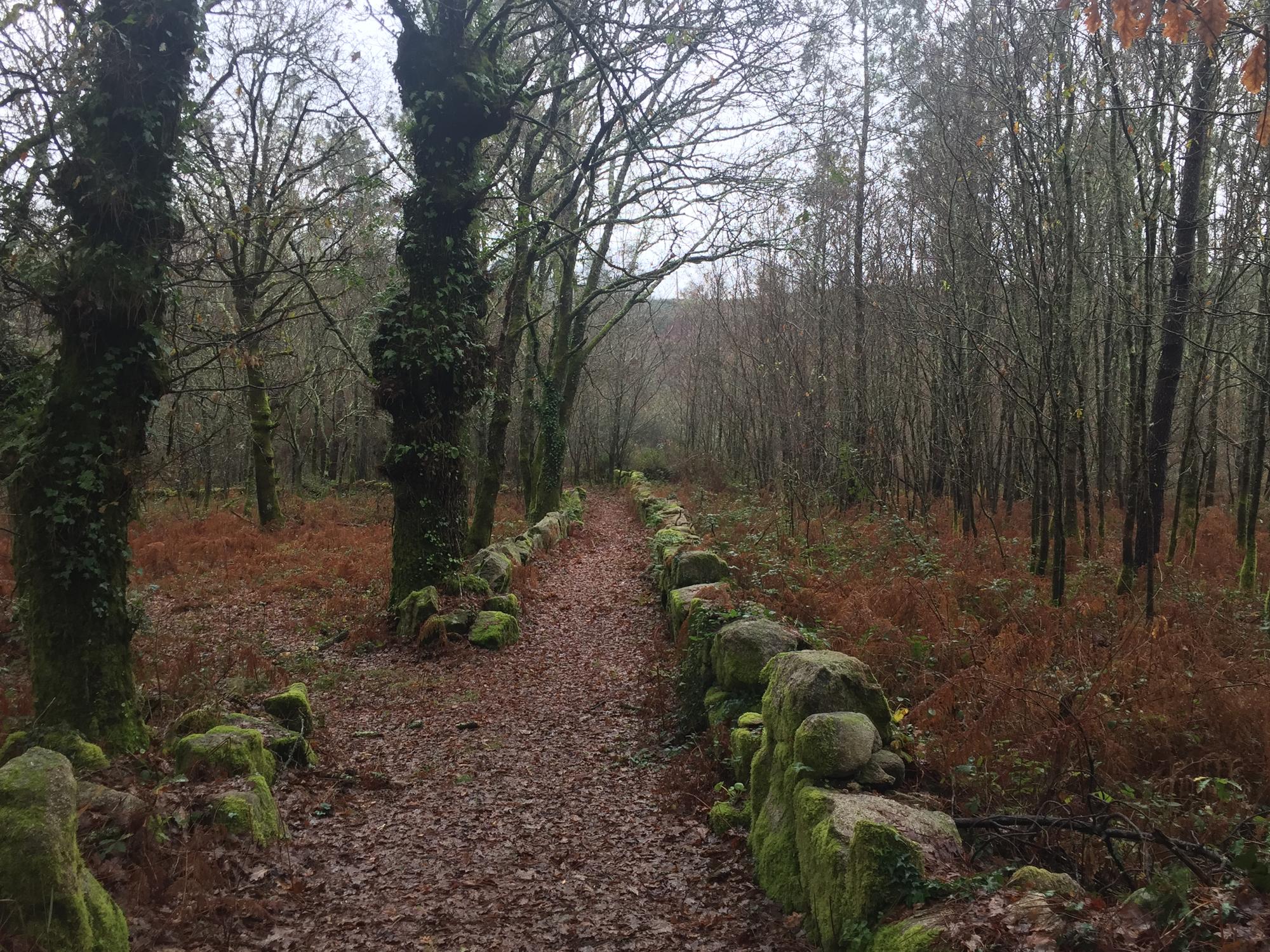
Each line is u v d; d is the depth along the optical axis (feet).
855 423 62.28
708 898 14.30
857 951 10.25
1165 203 37.78
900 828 11.58
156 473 22.47
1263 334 39.01
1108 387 49.03
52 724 19.22
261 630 35.86
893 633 26.22
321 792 19.57
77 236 20.44
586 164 41.81
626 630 36.73
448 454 36.37
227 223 40.68
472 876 15.65
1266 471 59.06
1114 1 10.25
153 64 20.85
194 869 13.94
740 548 42.50
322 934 13.53
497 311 75.82
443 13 35.24
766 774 15.88
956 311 42.91
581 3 36.88
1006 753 16.34
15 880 9.80
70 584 19.99
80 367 20.36
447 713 25.98
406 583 36.35
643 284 64.54
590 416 138.10
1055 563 31.50
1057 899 9.70
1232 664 21.71
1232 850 10.93
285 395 66.74
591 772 21.06
